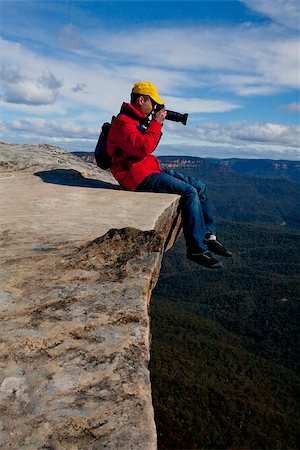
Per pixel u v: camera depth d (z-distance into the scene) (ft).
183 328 417.90
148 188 19.36
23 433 5.10
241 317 499.92
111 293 8.58
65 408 5.53
